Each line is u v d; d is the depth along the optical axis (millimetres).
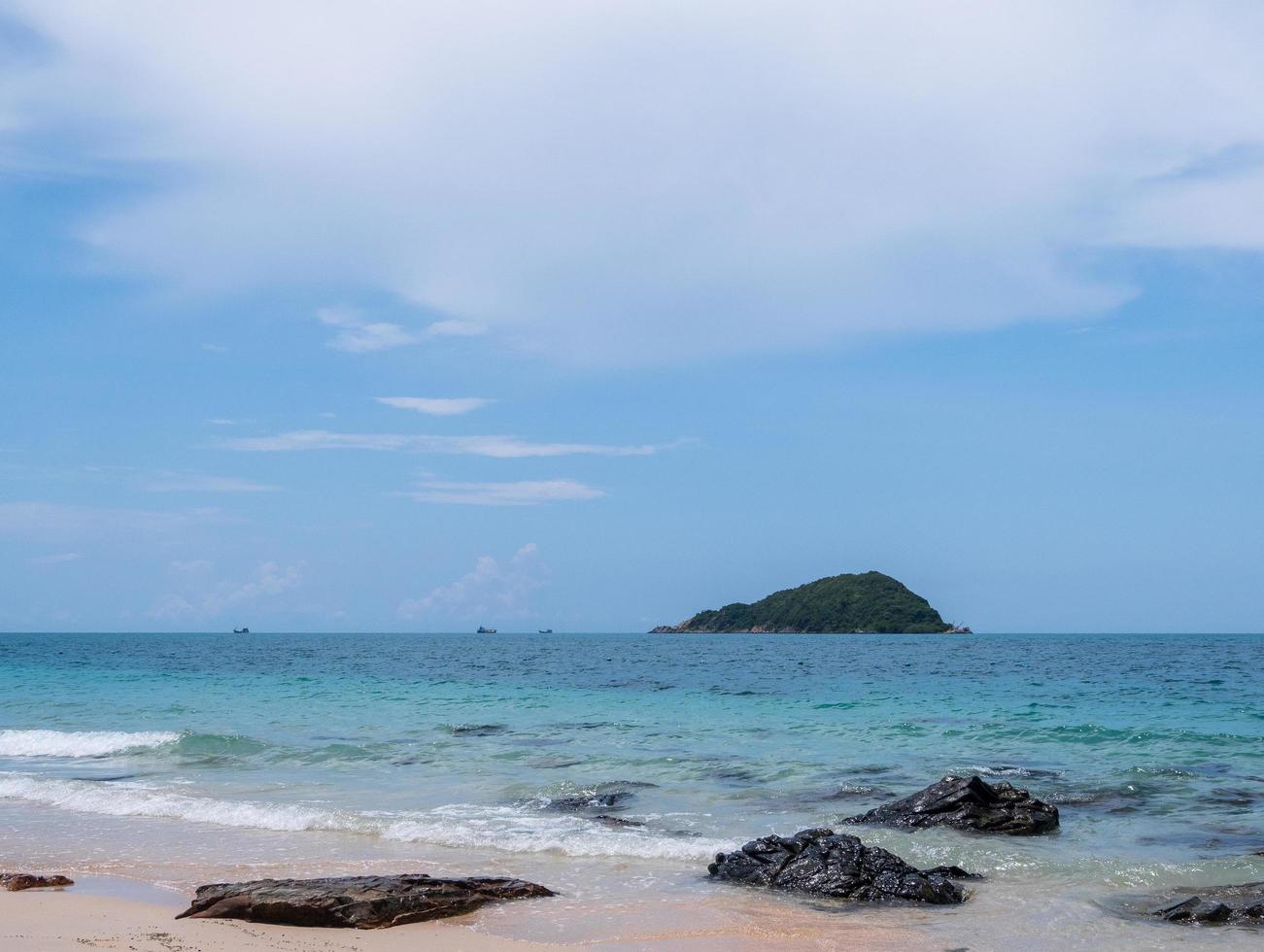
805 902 13336
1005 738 30297
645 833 17422
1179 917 12500
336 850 16406
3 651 123000
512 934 11914
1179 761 25922
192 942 11141
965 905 13234
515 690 53031
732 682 60406
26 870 15094
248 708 41188
